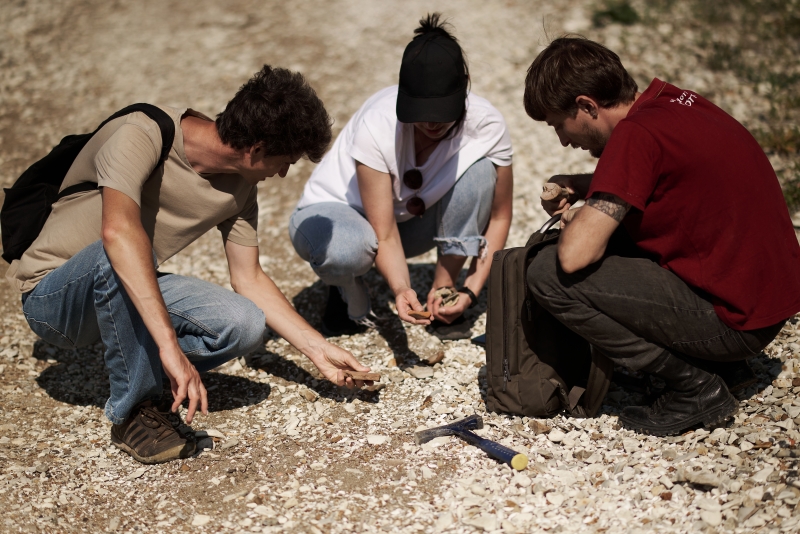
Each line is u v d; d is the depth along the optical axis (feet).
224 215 9.93
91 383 11.50
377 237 11.18
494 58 21.86
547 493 8.45
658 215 8.56
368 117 10.89
